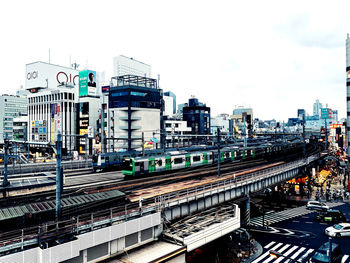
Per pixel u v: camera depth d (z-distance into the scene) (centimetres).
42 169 5016
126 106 8544
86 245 2014
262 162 6106
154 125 9119
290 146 9062
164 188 3309
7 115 15425
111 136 8981
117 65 18012
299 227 3825
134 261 2172
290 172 5106
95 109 10031
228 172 4600
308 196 5644
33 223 2081
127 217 2302
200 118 12850
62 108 10362
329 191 5566
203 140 10550
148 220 2439
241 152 6088
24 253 1773
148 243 2512
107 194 2636
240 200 3644
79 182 3856
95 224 2103
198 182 3669
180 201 2764
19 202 2602
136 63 19212
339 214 4038
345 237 3422
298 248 3105
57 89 11331
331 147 12381
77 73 13125
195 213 3033
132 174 3972
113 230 2183
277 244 3241
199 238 2553
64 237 1925
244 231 3381
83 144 9944
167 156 4469
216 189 3181
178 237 2506
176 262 2356
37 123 10838
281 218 4272
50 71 12169
